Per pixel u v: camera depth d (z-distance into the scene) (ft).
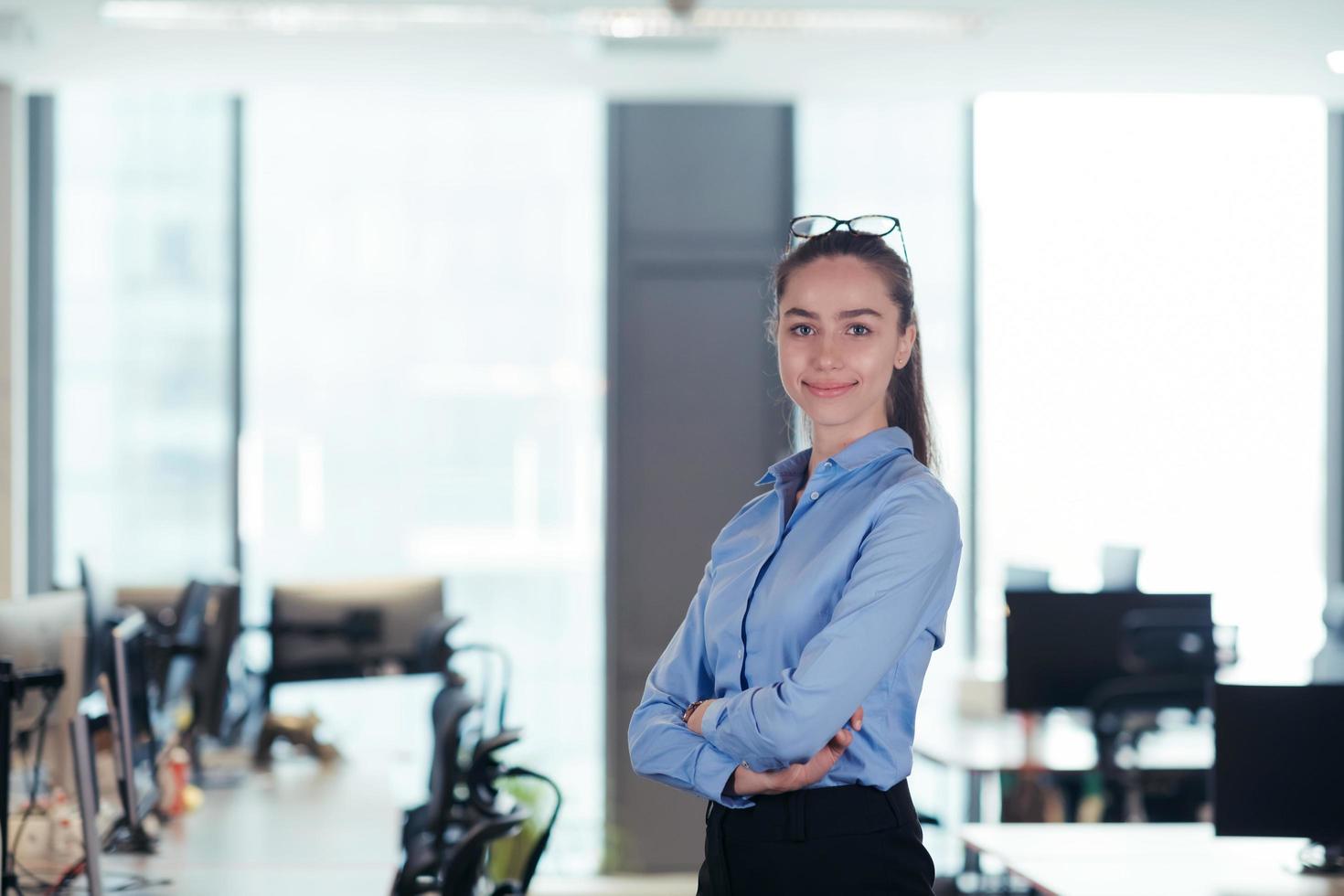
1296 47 17.71
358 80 19.36
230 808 13.28
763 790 5.47
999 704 17.89
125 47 17.75
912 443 6.35
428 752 20.58
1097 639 16.29
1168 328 21.42
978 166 21.45
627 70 18.98
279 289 21.01
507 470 21.24
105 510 20.86
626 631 21.06
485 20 16.80
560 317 21.25
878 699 5.63
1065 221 21.47
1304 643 21.33
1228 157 21.38
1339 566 21.57
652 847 20.90
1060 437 21.45
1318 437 21.65
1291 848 11.11
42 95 20.62
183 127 20.92
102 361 20.85
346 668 15.88
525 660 21.18
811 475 6.20
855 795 5.57
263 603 20.95
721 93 20.24
